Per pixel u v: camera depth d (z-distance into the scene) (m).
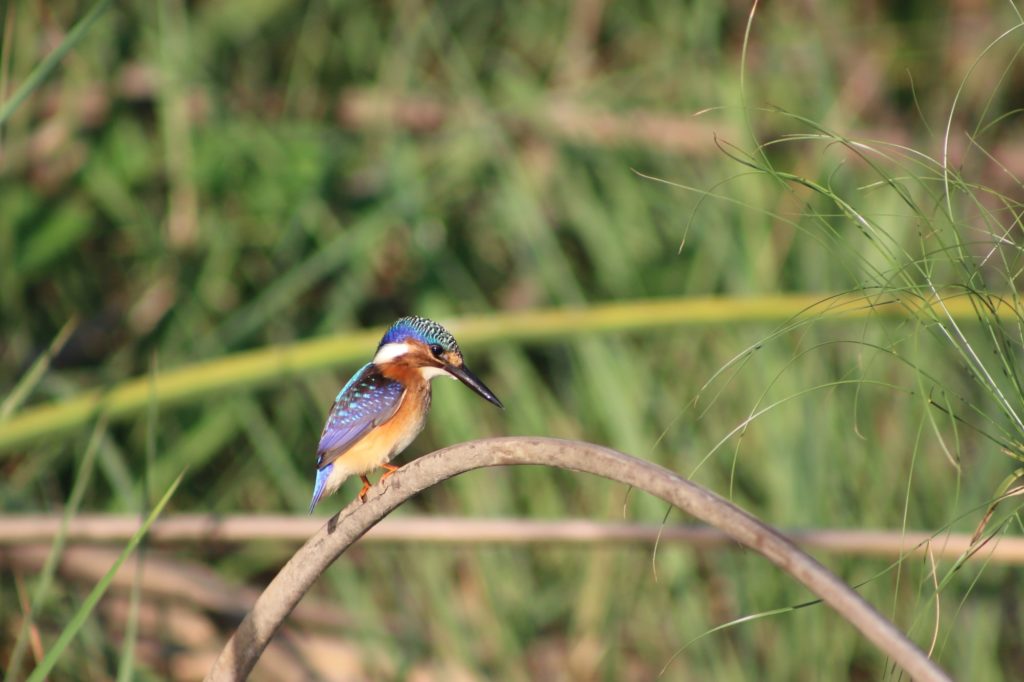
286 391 12.94
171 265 13.94
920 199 12.08
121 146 14.31
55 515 9.09
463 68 14.68
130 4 14.73
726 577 11.34
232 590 11.37
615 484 12.02
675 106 15.07
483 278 14.32
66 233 13.90
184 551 12.45
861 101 16.22
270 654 11.12
